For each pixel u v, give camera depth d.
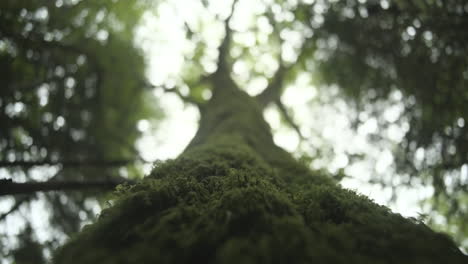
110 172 7.22
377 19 5.79
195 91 9.16
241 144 3.28
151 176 2.21
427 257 1.24
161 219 1.47
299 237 1.26
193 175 2.14
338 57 7.12
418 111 5.93
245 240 1.24
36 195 5.69
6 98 5.67
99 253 1.31
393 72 6.19
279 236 1.27
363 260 1.20
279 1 7.14
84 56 6.89
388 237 1.37
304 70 8.45
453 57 5.16
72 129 6.83
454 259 1.27
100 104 7.39
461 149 5.20
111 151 7.68
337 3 6.23
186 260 1.25
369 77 6.60
